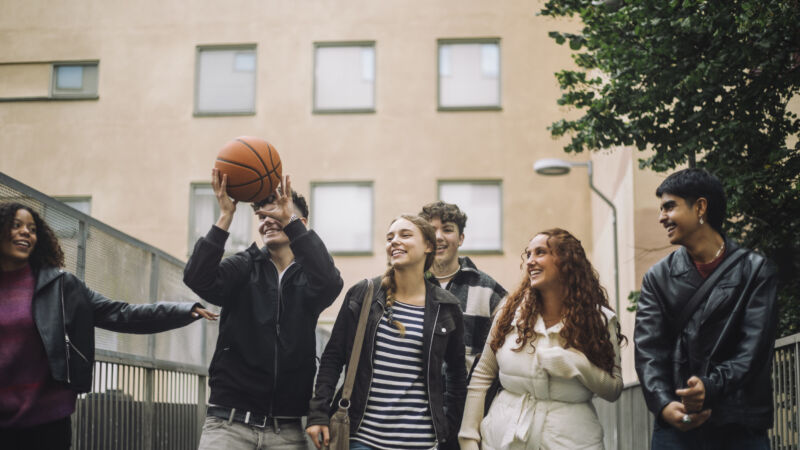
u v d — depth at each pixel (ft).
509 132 58.95
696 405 11.09
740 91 21.48
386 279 15.12
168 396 22.86
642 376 12.14
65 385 13.43
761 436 11.66
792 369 15.07
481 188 58.75
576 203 57.98
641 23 21.34
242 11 61.05
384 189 58.95
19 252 13.21
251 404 15.12
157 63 61.16
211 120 60.29
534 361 13.74
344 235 58.95
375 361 14.64
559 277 13.96
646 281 12.62
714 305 11.88
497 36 59.72
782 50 20.40
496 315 14.70
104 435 18.69
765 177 21.61
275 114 60.03
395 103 59.67
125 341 19.90
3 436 12.89
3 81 61.72
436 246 16.40
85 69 61.62
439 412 14.48
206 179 59.93
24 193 15.76
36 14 62.08
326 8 60.70
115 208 60.08
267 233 15.96
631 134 23.04
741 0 19.98
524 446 13.61
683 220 12.23
